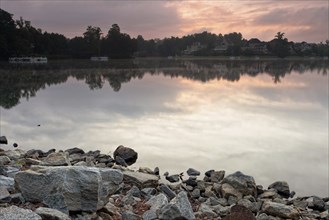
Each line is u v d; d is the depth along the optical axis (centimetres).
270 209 909
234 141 1800
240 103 3180
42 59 13575
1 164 1074
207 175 1283
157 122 2248
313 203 1041
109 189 756
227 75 7475
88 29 17062
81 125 2133
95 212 698
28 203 689
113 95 3684
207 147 1681
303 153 1602
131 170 1266
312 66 12800
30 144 1692
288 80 5994
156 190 995
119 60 17450
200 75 7438
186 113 2603
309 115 2573
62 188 678
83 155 1463
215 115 2538
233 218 739
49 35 15412
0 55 12238
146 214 759
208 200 998
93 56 16912
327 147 1698
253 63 15475
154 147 1670
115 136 1869
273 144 1752
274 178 1287
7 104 3000
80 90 4203
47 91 4097
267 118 2444
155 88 4481
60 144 1700
